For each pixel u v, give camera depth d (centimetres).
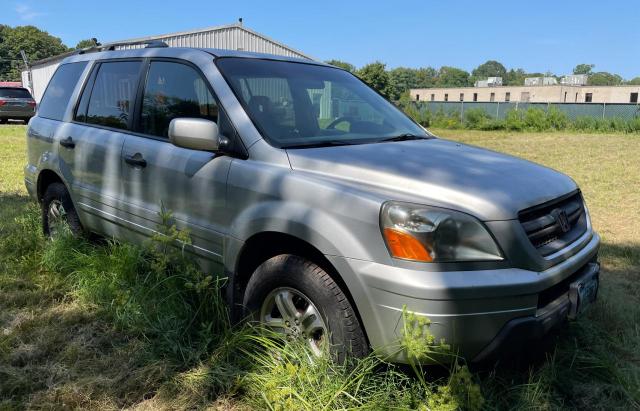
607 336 337
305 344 270
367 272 241
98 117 423
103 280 374
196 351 296
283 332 281
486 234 240
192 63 351
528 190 269
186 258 337
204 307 320
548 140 1964
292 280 270
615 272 465
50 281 403
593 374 295
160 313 325
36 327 336
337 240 250
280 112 329
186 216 331
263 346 283
